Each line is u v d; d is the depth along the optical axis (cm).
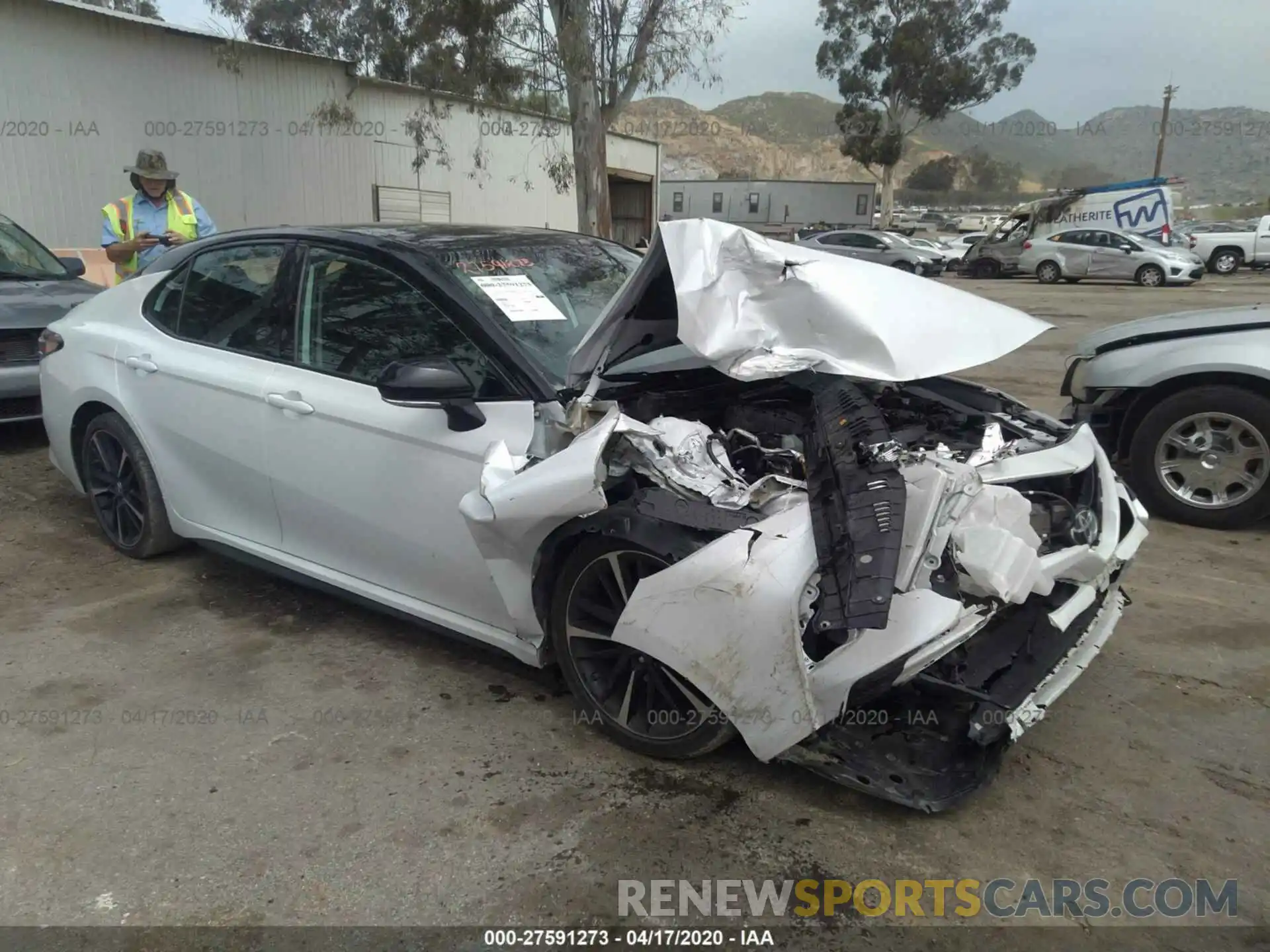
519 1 1317
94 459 453
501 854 251
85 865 247
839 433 269
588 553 283
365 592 352
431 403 297
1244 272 2955
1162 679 342
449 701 328
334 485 342
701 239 284
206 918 229
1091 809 270
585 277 372
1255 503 477
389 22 1420
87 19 1319
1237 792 277
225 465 382
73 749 299
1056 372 954
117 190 1391
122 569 443
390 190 1873
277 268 375
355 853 252
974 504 248
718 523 258
